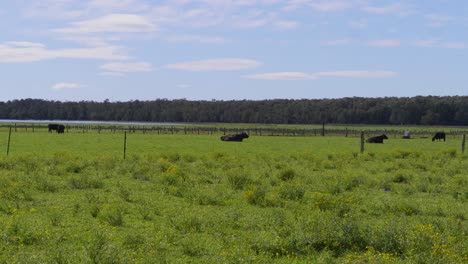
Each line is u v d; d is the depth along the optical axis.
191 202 19.11
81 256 11.05
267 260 11.30
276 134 103.31
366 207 18.34
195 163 36.41
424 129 165.25
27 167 29.08
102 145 58.56
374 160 40.25
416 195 22.06
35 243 12.50
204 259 11.41
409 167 34.12
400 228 13.09
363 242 12.48
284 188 20.91
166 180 24.28
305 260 11.48
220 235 13.47
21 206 17.33
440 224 14.70
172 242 12.81
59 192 21.05
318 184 24.23
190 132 104.19
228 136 75.56
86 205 17.89
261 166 33.50
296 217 15.23
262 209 17.98
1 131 92.94
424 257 10.95
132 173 27.25
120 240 12.83
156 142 67.44
